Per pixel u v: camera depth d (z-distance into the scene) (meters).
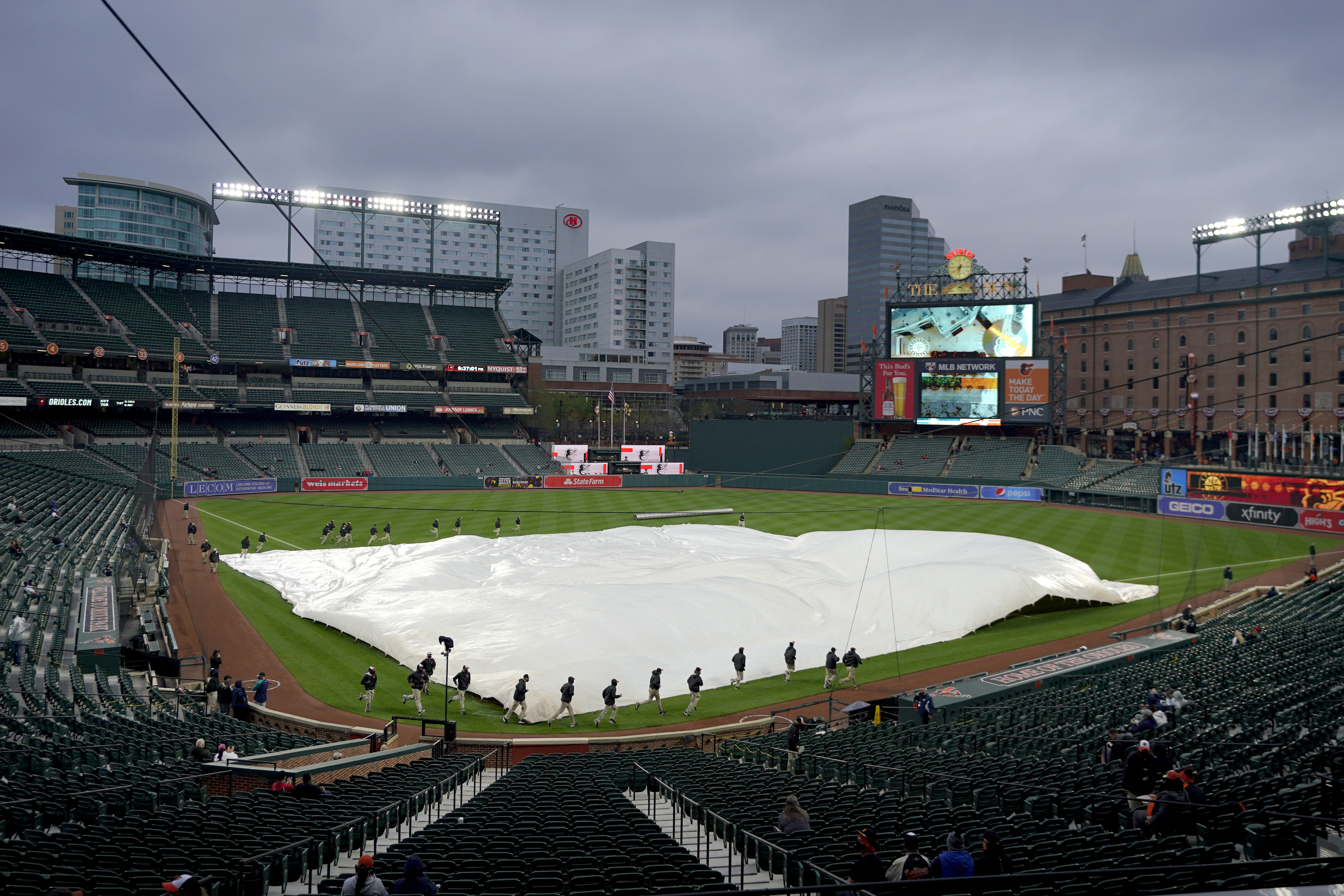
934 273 97.75
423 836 12.88
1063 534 64.94
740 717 28.69
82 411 87.75
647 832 13.58
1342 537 62.50
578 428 125.56
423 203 105.19
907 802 15.45
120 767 17.06
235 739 21.52
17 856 10.61
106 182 194.12
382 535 63.50
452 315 113.44
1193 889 6.71
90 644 28.47
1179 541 61.75
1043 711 24.50
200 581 46.22
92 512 57.06
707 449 109.69
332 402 97.56
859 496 93.19
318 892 11.20
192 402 88.69
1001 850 9.51
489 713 28.94
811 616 39.16
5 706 21.77
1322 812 12.60
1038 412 91.75
